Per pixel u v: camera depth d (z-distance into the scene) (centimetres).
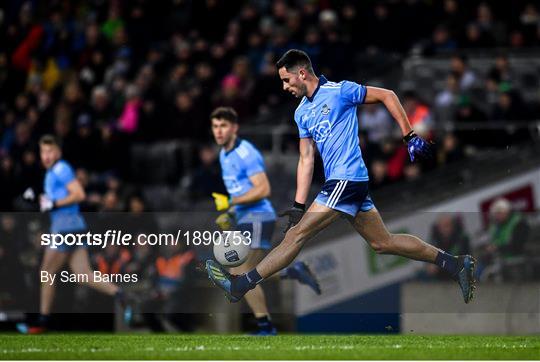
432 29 5938
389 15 5944
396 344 3006
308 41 5566
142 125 5622
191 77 5997
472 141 5116
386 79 5684
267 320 3578
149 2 6638
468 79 5519
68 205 4059
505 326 3953
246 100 5619
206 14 6388
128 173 5506
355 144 2878
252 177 3484
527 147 4838
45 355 2719
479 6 6047
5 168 5494
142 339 3319
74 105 5934
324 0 6122
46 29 6694
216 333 4081
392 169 4984
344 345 2962
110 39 6619
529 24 5850
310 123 2905
